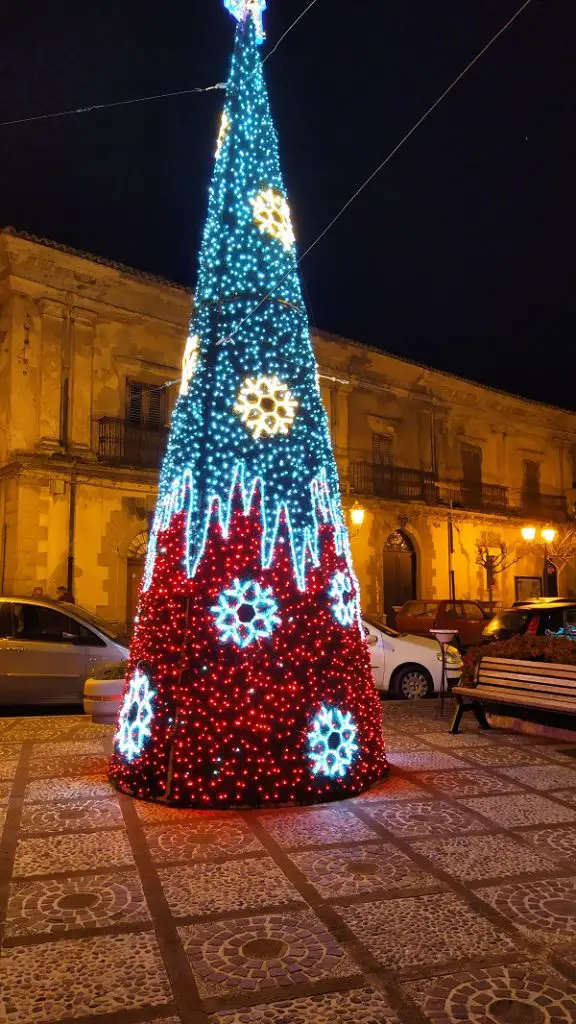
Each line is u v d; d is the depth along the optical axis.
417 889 3.79
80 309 17.64
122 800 5.30
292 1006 2.75
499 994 2.84
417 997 2.81
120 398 18.33
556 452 31.25
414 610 18.89
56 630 9.91
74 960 3.06
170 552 5.64
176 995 2.81
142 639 5.64
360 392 23.92
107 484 17.50
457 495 26.28
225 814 4.99
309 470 5.87
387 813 5.03
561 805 5.24
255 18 6.58
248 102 6.39
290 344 6.06
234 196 6.21
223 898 3.67
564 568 30.59
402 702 10.32
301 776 5.23
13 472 16.42
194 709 5.23
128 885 3.82
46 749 6.93
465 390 26.80
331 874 3.97
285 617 5.43
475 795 5.47
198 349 6.03
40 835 4.56
